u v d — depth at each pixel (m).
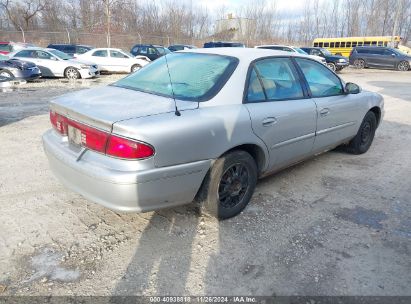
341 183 4.35
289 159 3.92
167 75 3.45
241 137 3.15
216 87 3.14
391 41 29.62
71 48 20.20
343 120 4.66
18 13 39.56
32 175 4.19
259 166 3.57
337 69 22.20
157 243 2.99
